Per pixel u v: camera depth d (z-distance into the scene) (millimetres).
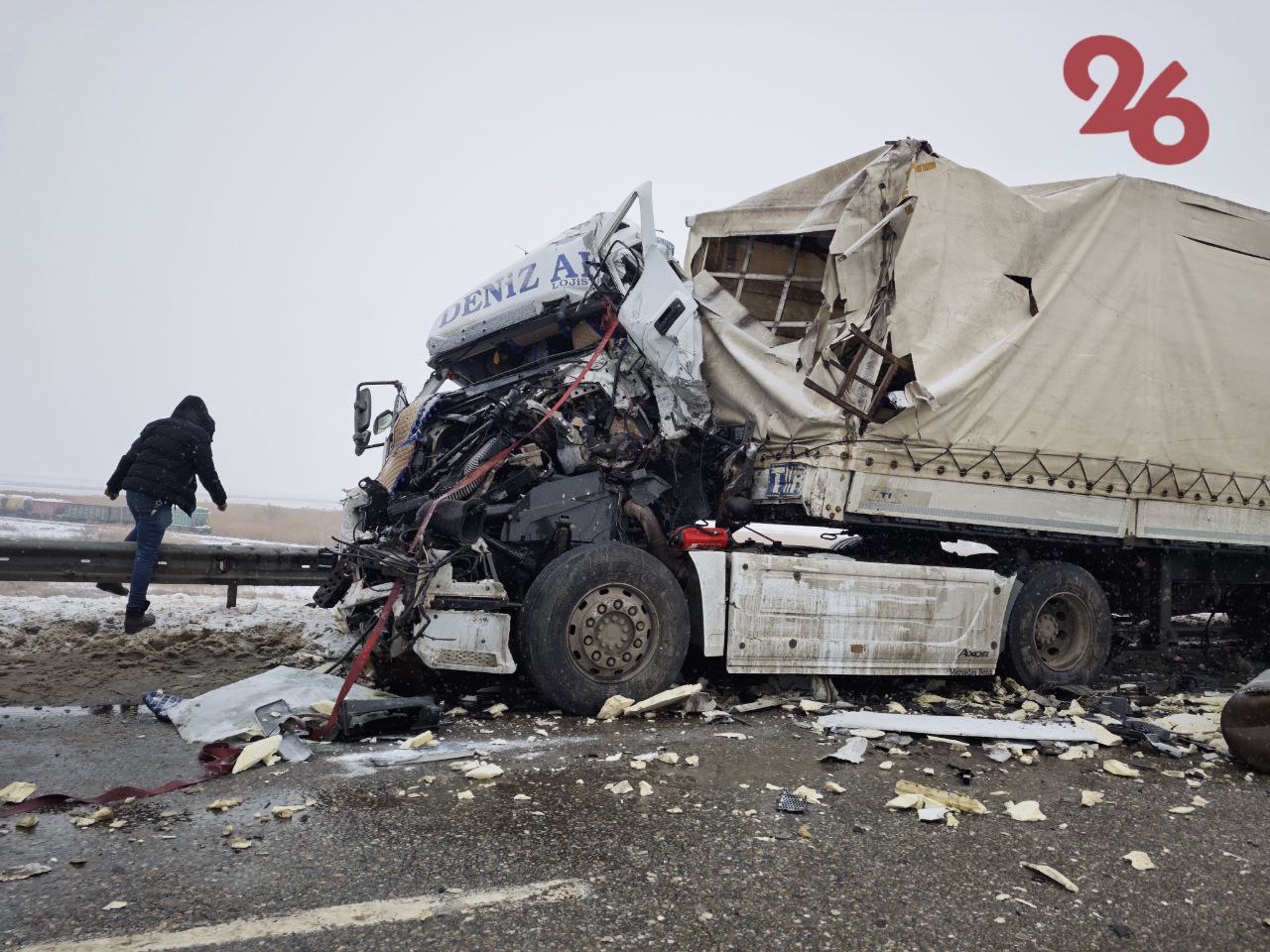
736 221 6051
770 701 5172
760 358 5668
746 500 5594
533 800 3230
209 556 7730
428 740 3986
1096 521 6090
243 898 2340
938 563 6348
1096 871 2768
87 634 7027
